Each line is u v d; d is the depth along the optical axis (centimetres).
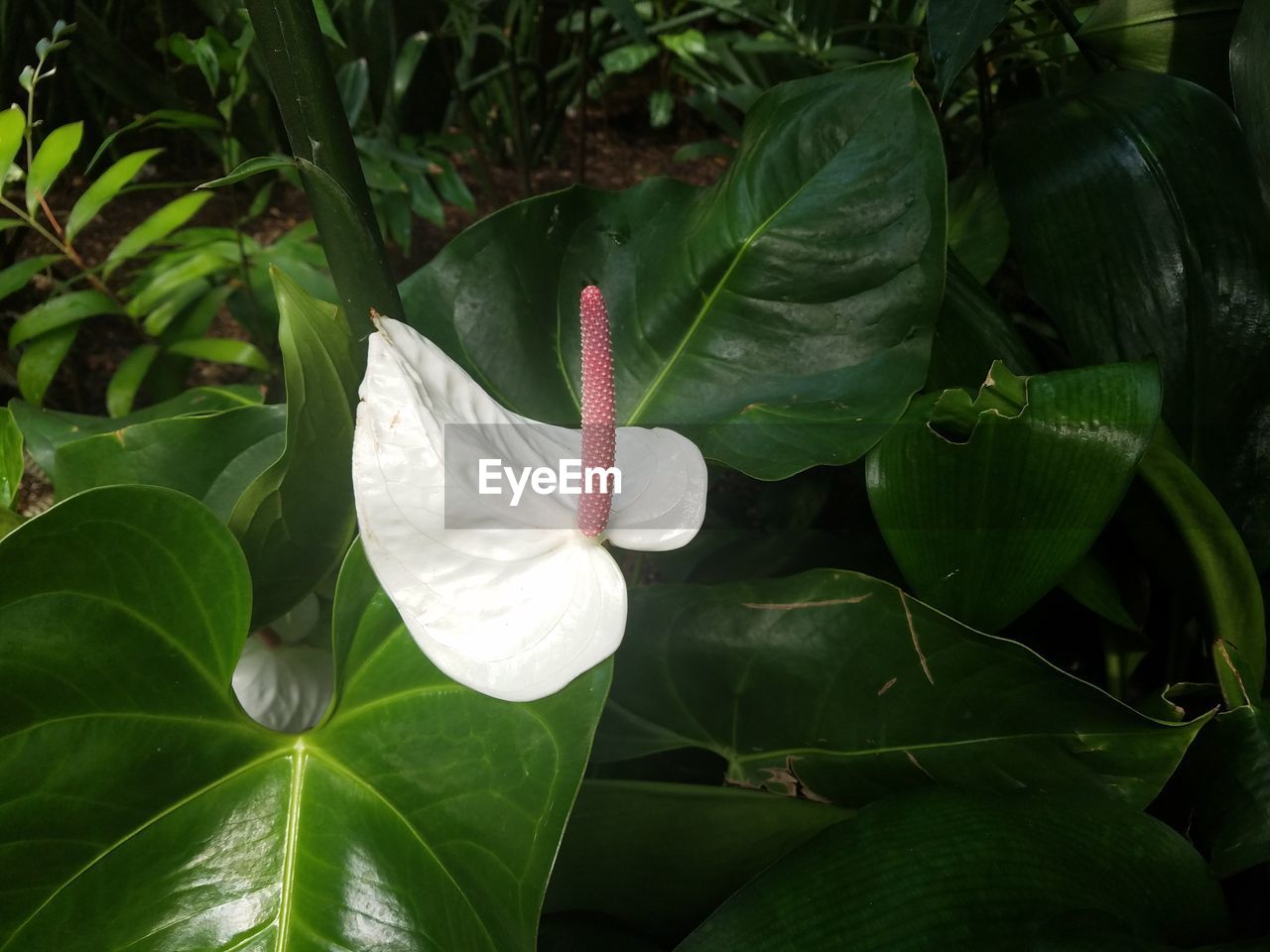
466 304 46
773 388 44
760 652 40
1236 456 44
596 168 121
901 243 43
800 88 46
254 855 30
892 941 29
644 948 39
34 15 71
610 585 31
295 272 69
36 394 60
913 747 39
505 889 29
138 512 30
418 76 101
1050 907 30
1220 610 43
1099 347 45
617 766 48
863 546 58
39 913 28
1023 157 49
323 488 37
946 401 38
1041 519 38
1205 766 39
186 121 55
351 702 32
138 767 30
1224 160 46
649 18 123
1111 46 53
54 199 91
